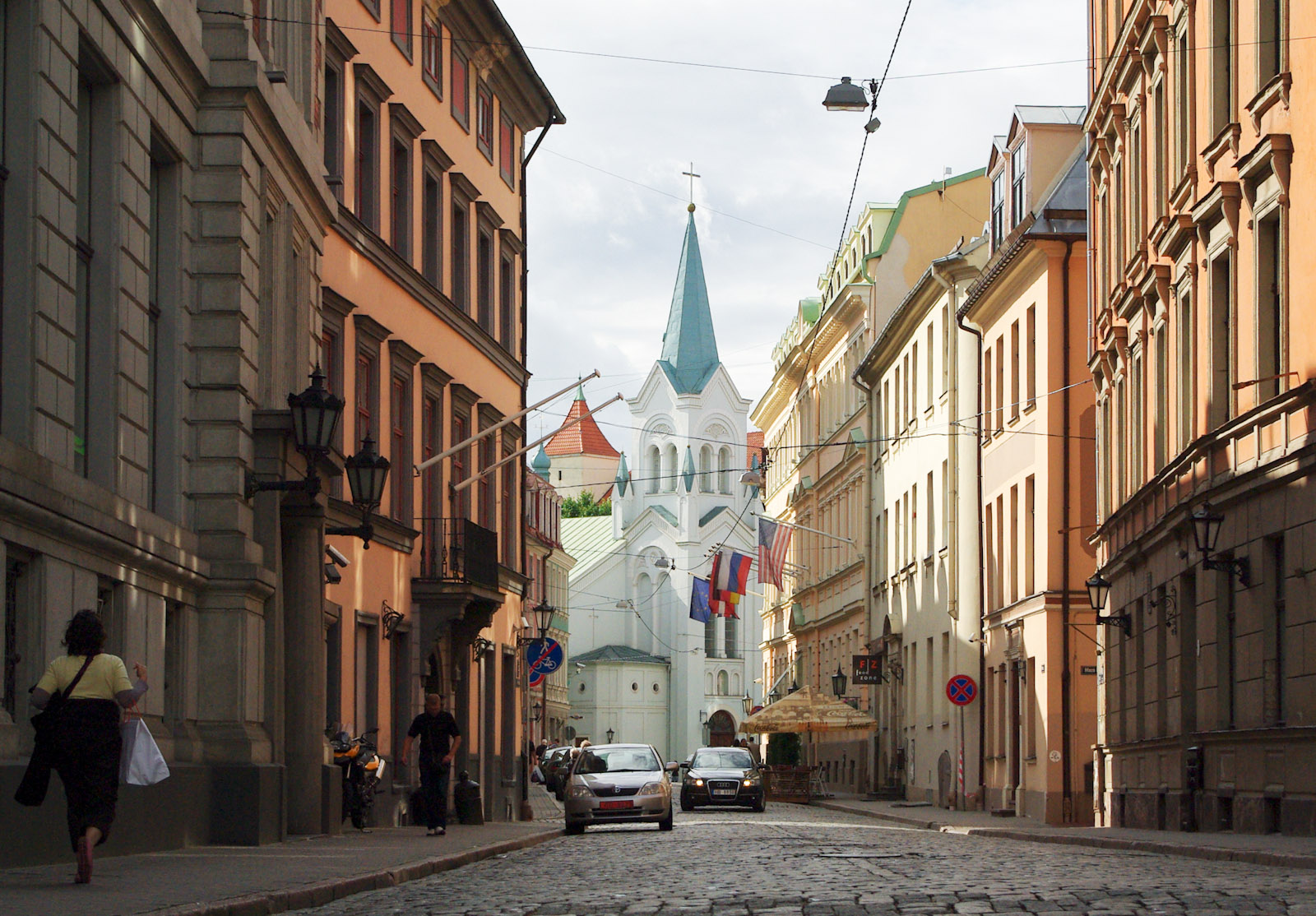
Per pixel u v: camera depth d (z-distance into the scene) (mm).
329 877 13961
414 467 32062
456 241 37062
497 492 39812
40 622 14281
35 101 14359
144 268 17500
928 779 50188
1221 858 17719
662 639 129750
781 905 12031
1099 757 33562
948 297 47281
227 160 19359
